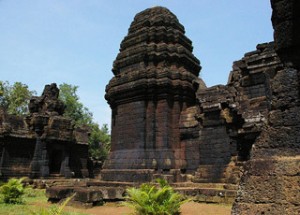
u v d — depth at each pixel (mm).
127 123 19797
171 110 18984
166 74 18906
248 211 3830
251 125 13539
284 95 4297
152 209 9797
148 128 18750
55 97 30906
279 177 3773
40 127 28062
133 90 19484
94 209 12797
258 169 4016
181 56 20125
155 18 20906
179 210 11094
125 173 18281
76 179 28047
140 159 18031
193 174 17531
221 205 12562
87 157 33719
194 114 18266
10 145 26938
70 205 13711
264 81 14367
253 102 14555
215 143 16094
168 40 20578
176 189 14289
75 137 32500
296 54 4316
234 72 16031
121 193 14328
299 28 4250
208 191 13391
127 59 20750
